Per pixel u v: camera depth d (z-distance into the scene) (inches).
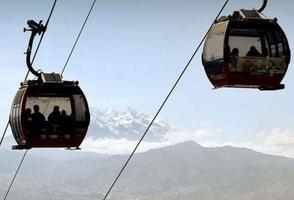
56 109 1414.9
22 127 1400.1
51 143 1414.9
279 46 1216.8
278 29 1222.9
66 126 1417.3
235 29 1210.6
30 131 1403.8
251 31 1211.9
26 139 1409.9
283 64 1219.9
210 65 1239.5
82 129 1427.2
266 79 1221.1
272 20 1224.8
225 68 1205.1
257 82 1221.1
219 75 1227.2
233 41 1209.4
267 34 1214.3
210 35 1240.2
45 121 1406.3
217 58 1219.9
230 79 1211.9
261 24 1213.1
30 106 1402.6
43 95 1411.2
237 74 1210.6
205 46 1253.7
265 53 1213.1
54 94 1412.4
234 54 1206.3
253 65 1210.0
